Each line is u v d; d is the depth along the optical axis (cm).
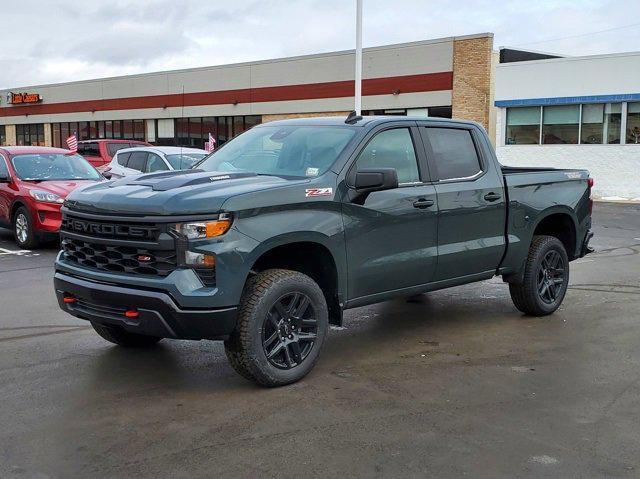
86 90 4497
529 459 396
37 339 646
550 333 677
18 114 5078
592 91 2612
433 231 612
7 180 1252
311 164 560
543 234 776
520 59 3033
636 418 459
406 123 614
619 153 2606
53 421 451
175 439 423
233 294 475
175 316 467
